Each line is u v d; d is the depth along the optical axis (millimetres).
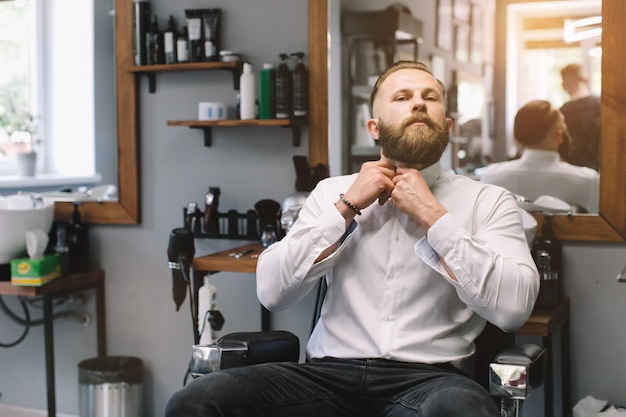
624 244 2680
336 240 2002
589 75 2889
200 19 3064
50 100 3436
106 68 3303
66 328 3453
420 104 2021
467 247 1874
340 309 2068
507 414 1764
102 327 3373
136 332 3346
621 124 2646
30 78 3506
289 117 2945
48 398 3070
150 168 3271
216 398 1786
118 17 3246
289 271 2008
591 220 2707
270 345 2045
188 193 3213
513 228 2008
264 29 3053
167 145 3236
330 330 2074
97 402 3135
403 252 2012
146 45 3170
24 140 3473
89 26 3332
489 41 3084
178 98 3203
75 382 3459
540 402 2785
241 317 3164
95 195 3348
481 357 2156
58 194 3404
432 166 2102
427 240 1927
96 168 3340
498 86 3068
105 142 3318
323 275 2135
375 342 1981
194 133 3186
